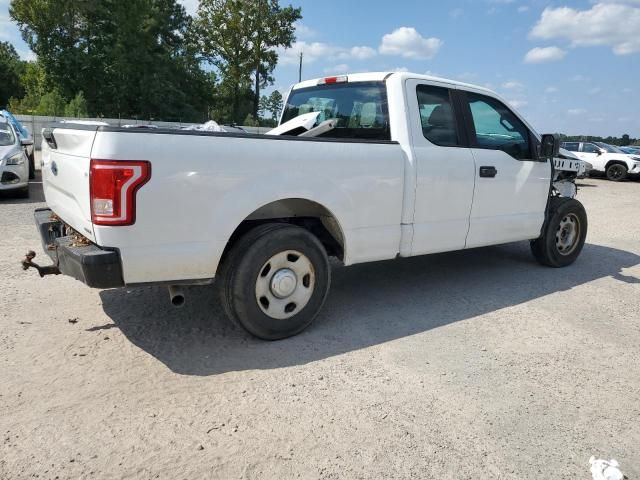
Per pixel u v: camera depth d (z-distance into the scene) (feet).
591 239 27.40
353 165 13.07
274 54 166.50
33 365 10.98
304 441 8.70
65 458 8.09
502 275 19.20
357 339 12.93
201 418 9.25
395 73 14.90
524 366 11.78
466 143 16.05
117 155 9.82
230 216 11.18
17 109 130.52
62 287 15.89
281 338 12.69
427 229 15.01
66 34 131.64
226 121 167.73
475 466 8.26
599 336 13.70
